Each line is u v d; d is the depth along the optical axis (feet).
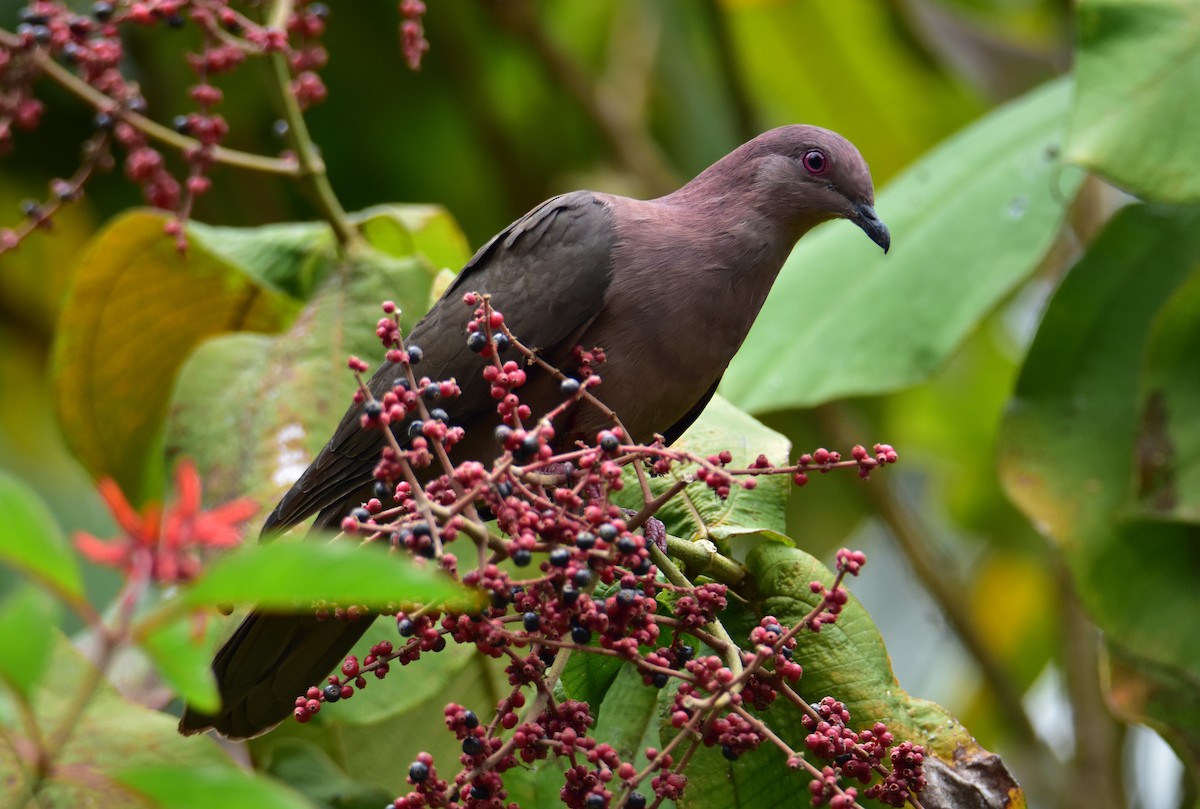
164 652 11.83
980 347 46.42
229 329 32.40
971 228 32.14
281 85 29.17
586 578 17.99
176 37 40.06
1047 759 39.52
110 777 13.23
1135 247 29.71
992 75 45.19
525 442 18.57
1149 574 27.45
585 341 27.40
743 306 28.25
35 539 11.23
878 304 31.86
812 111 49.67
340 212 29.86
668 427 28.43
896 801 19.61
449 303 28.04
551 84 45.70
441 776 27.73
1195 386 27.30
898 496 46.44
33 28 28.07
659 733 23.54
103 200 42.50
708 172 29.58
